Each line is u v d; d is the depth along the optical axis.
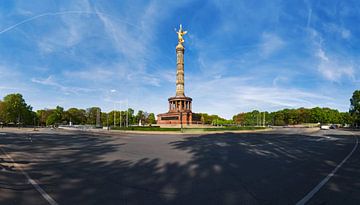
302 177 10.64
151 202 7.32
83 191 8.41
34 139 33.00
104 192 8.32
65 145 24.77
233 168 12.65
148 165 13.38
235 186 9.13
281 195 8.05
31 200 7.44
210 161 14.84
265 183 9.59
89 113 153.38
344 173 11.46
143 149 21.22
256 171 11.91
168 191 8.45
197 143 27.53
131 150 20.44
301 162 14.66
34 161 14.61
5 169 12.11
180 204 7.17
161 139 34.12
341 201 7.47
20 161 14.56
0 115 115.44
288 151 20.31
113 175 10.91
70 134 48.41
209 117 148.00
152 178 10.34
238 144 26.45
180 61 75.56
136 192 8.32
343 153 18.94
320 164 13.93
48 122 136.00
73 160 15.06
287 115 151.88
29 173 11.22
